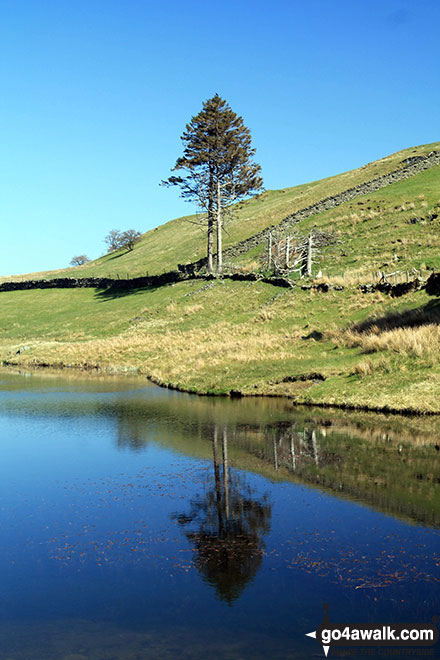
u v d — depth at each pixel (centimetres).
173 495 1320
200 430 1967
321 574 898
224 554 991
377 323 3152
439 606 784
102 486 1405
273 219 8094
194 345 4000
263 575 903
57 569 956
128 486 1398
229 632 736
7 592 876
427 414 2020
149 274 7675
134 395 2855
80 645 716
